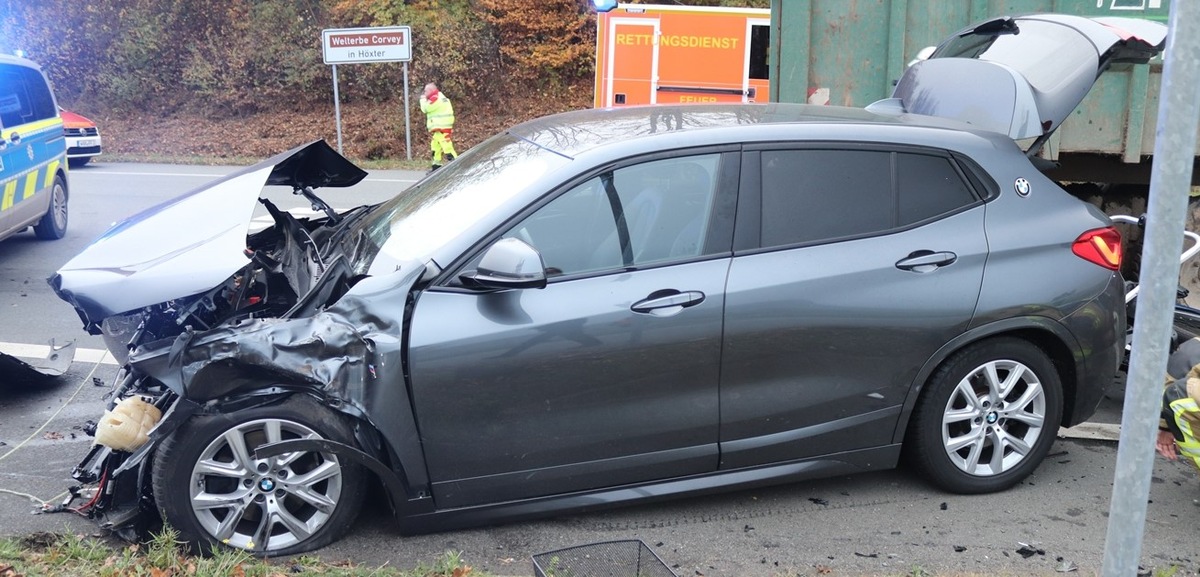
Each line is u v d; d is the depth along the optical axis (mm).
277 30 22547
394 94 21969
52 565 3430
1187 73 1996
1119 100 6590
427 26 22359
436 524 3779
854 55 6812
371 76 22031
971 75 4773
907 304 3918
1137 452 2211
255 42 22484
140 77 22547
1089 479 4445
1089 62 4574
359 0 22359
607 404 3752
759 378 3855
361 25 22469
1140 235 7148
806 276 3832
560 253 3734
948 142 4121
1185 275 6508
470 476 3744
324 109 22062
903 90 5223
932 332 3963
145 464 3588
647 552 3566
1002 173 4156
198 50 22594
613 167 3812
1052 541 3895
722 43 15273
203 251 3820
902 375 3988
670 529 4000
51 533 3758
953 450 4180
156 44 22594
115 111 22312
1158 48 4543
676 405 3811
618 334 3689
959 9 6617
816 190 3951
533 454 3758
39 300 7551
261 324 3541
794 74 6852
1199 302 6422
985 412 4180
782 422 3938
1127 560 2273
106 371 5887
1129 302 5391
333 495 3752
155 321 3834
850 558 3777
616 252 3766
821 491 4344
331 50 17594
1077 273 4125
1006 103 4566
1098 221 4254
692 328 3738
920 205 4043
